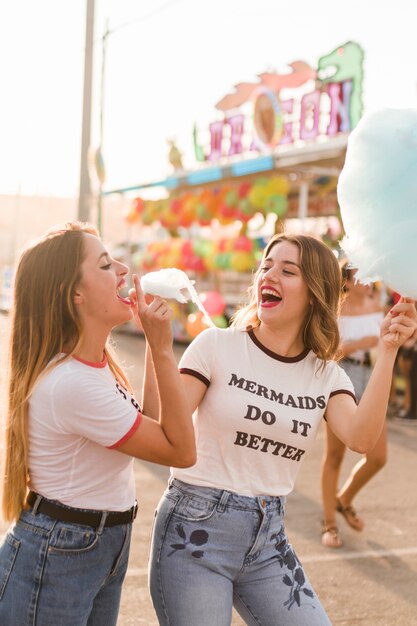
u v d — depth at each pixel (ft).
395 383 33.76
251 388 8.48
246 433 8.35
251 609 8.25
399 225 7.63
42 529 7.10
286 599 8.14
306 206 45.32
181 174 52.80
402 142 7.63
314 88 42.04
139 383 34.32
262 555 8.29
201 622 7.87
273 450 8.42
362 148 7.88
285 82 44.11
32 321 7.25
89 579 7.25
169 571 8.13
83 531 7.13
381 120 7.83
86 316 7.34
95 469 7.18
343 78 40.06
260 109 44.78
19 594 7.12
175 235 58.13
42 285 7.26
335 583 14.29
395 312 8.36
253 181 48.16
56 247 7.30
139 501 18.75
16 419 7.19
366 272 7.84
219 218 49.29
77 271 7.25
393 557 15.67
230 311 50.78
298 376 8.73
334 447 15.97
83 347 7.33
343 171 8.11
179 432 7.18
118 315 7.41
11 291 7.54
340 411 8.80
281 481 8.54
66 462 7.11
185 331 57.21
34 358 7.22
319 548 16.05
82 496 7.14
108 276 7.34
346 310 17.39
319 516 18.20
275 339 8.74
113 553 7.42
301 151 40.52
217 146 51.55
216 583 8.02
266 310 8.66
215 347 8.63
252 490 8.34
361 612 13.12
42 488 7.16
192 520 8.18
